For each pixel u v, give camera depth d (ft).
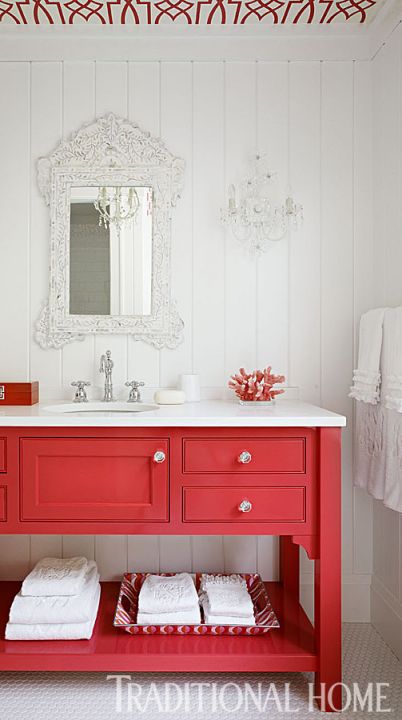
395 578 7.52
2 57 8.27
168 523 6.34
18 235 8.27
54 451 6.33
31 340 8.28
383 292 7.98
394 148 7.57
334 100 8.39
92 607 6.75
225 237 8.34
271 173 8.36
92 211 8.28
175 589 7.00
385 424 7.13
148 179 8.29
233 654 6.27
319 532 6.35
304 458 6.37
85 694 6.52
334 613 6.31
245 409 7.07
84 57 8.30
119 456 6.34
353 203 8.40
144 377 8.30
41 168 8.25
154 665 6.22
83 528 6.33
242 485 6.36
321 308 8.39
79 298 8.28
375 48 8.20
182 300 8.34
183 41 8.32
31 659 6.18
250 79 8.36
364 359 7.75
